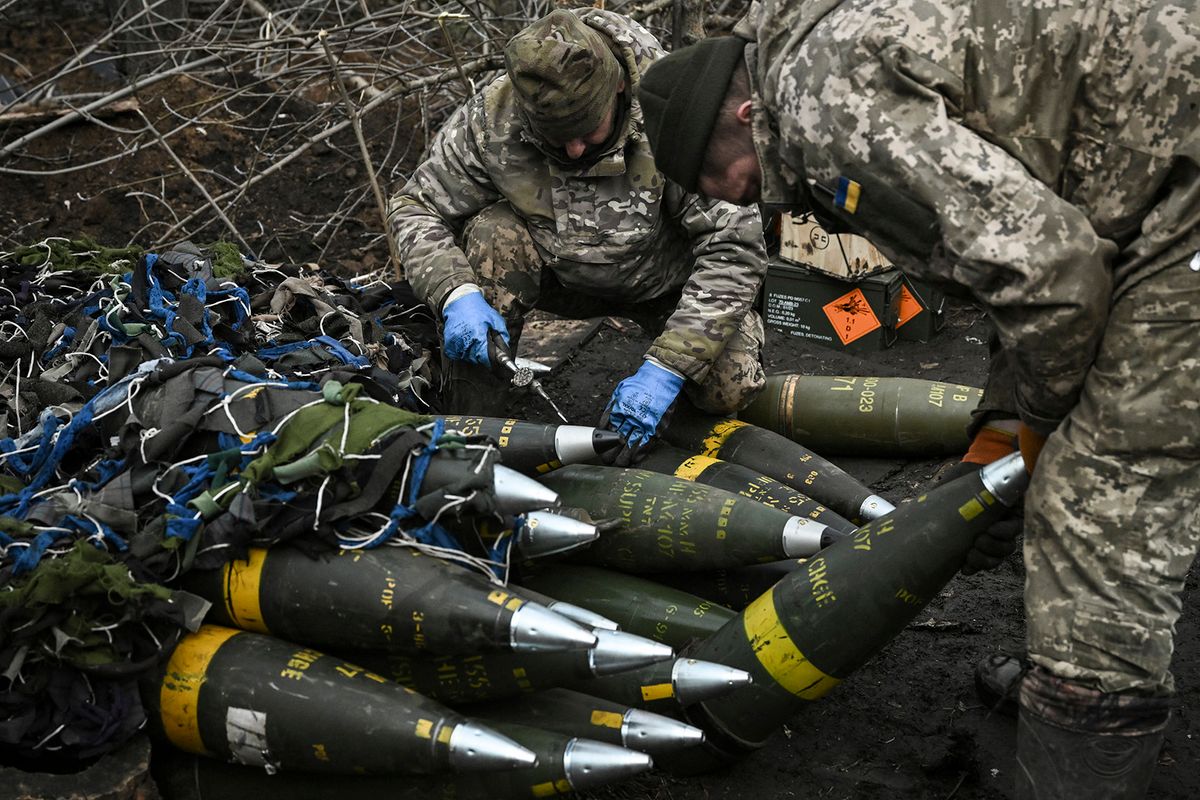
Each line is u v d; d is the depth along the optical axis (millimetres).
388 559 2309
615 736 2299
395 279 4383
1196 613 3033
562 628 2158
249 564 2348
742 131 2102
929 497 2359
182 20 5488
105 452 2627
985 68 1865
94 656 2227
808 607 2387
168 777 2381
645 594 2682
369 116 5852
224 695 2246
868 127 1855
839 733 2691
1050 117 1884
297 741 2207
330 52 4648
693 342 3133
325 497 2365
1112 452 1938
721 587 2789
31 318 3246
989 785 2529
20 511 2492
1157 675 1966
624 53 3117
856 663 2398
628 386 3113
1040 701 2043
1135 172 1870
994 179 1808
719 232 3182
